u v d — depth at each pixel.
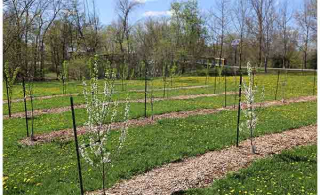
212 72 47.59
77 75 35.53
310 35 55.31
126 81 36.12
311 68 58.91
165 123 13.74
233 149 10.00
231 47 56.84
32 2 36.12
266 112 16.56
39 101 21.39
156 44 51.62
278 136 11.53
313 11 52.81
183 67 51.56
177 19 60.06
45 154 9.76
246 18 54.78
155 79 39.66
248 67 9.54
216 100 21.62
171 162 8.94
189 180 7.61
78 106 19.28
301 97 23.61
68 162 8.98
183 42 59.47
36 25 42.66
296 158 8.96
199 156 9.44
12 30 30.89
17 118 15.45
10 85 15.31
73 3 46.22
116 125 13.46
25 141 11.19
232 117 15.27
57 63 49.34
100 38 48.09
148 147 10.21
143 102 20.23
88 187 7.32
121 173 8.05
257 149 9.93
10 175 7.90
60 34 49.22
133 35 57.06
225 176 7.78
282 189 6.96
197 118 14.82
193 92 26.78
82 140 10.93
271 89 28.78
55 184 7.46
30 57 33.97
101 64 35.25
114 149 10.06
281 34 57.44
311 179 7.41
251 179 7.53
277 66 59.69
